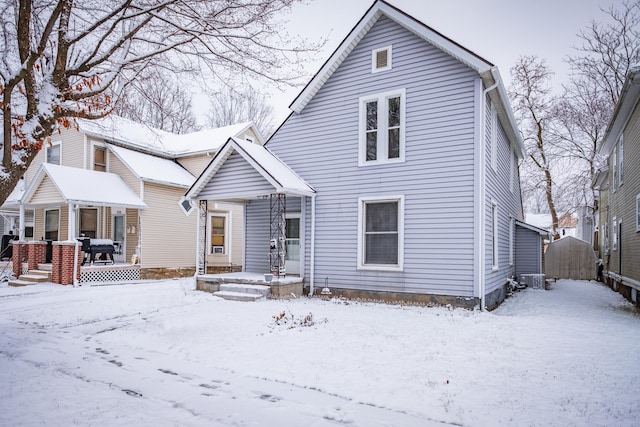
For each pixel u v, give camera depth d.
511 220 15.44
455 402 4.33
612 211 16.62
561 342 6.65
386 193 10.98
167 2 5.88
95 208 18.64
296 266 13.12
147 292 12.88
